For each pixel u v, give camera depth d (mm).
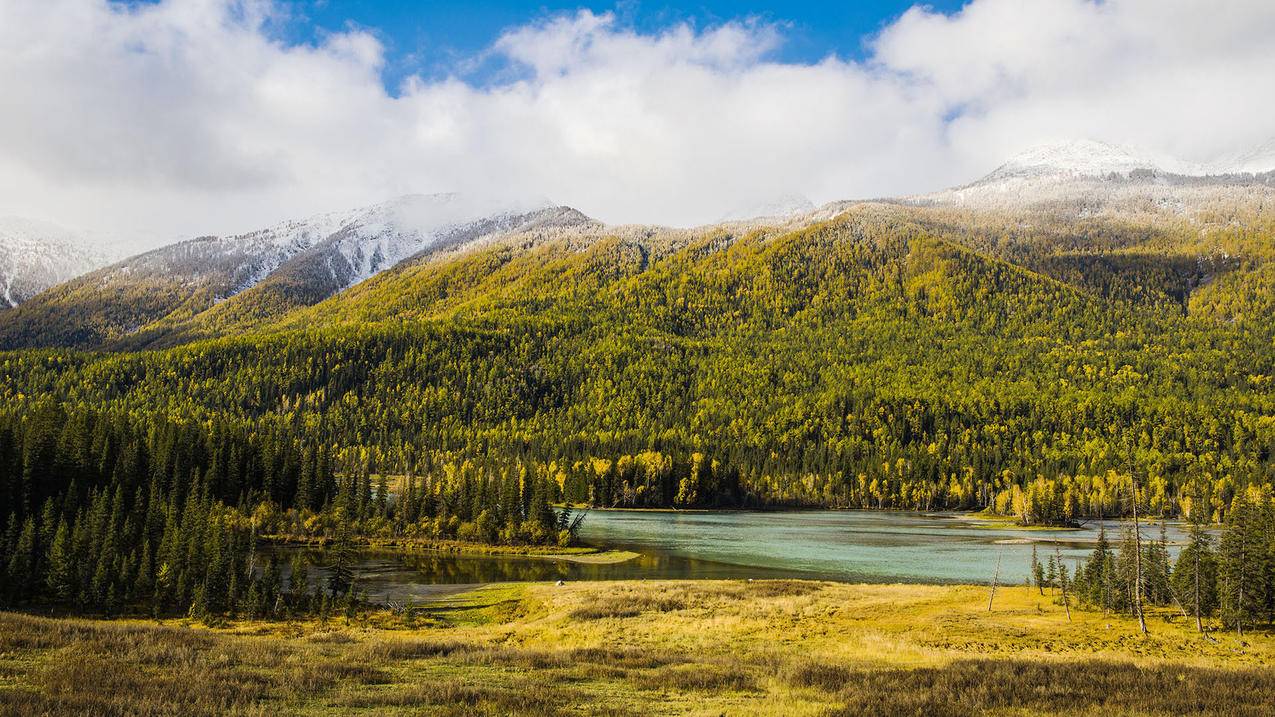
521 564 118500
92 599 78000
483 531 137375
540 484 162875
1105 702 33656
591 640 60844
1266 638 59781
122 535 91625
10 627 44906
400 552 127812
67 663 35781
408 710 30484
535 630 66938
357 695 32312
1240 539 64625
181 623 71062
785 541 150250
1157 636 61188
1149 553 79938
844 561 123062
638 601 79938
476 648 48688
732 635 62719
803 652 54344
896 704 32844
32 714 26016
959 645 57906
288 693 32031
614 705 32406
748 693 36500
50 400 153125
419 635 65000
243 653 41875
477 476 165250
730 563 120562
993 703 33562
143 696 29594
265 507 139125
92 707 27078
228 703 29672
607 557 126625
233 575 78375
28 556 79938
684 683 38562
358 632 66938
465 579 103312
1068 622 68000
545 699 32719
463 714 29500
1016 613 72812
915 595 83812
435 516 146375
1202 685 37219
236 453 155000
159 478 129875
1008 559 125875
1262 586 63344
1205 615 69375
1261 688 36531
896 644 57031
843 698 34875
